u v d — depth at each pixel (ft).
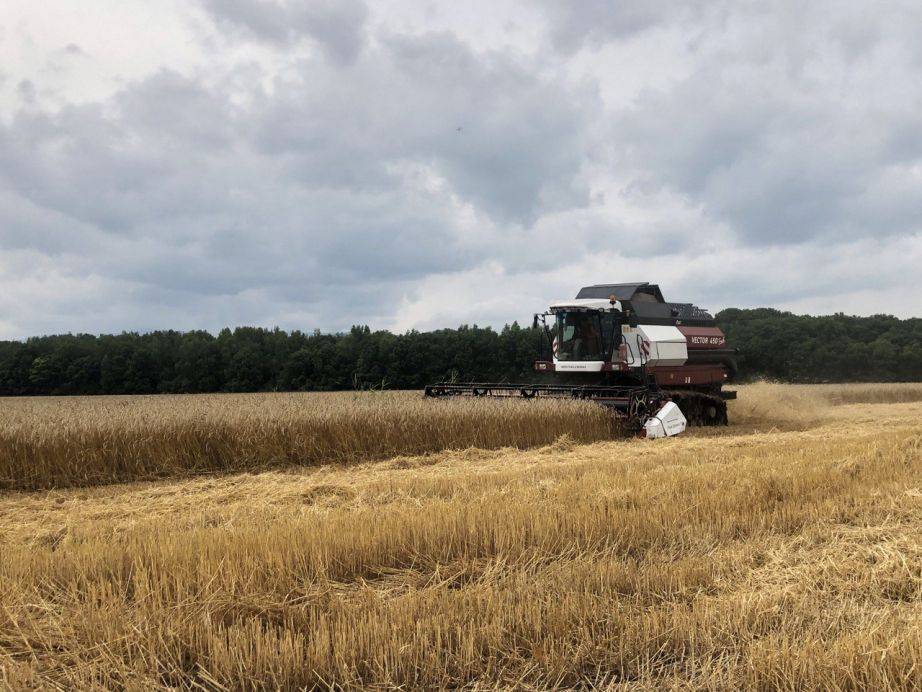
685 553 17.52
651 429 49.21
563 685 11.35
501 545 17.46
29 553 16.96
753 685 10.71
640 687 11.13
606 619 12.98
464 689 11.23
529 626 12.78
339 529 18.48
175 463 37.04
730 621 12.84
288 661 11.24
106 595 14.37
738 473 27.55
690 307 64.80
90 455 34.99
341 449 40.88
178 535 18.43
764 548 17.92
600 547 17.80
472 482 28.19
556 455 40.45
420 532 18.10
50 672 11.38
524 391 54.19
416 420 43.42
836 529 19.61
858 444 37.17
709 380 63.05
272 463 38.86
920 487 24.34
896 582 15.12
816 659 11.05
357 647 11.96
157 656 11.70
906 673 10.71
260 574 15.11
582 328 59.98
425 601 13.92
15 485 33.40
